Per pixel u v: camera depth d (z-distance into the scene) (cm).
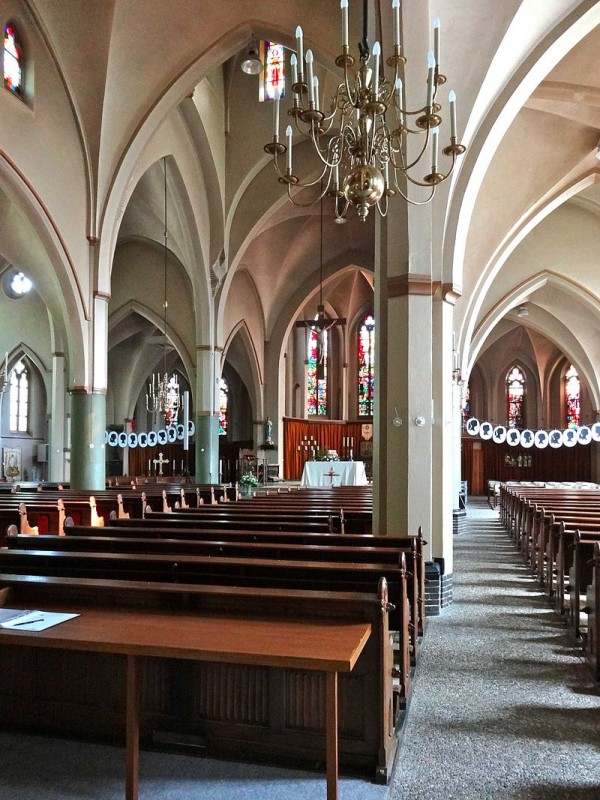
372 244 2616
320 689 382
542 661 601
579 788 365
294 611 378
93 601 407
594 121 1297
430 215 866
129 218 2158
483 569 1095
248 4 1238
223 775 370
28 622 349
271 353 2783
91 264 1452
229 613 379
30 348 2669
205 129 1758
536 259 2098
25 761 385
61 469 2330
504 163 1437
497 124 968
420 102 847
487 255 1584
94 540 615
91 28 1259
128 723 324
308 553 568
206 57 1327
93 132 1376
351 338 3306
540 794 358
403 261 862
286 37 1255
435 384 946
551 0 872
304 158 1908
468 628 720
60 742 409
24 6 1198
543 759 402
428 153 868
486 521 2000
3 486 1772
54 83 1297
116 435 2269
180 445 3528
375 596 374
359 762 378
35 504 1032
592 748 418
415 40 812
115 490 1420
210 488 1501
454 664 592
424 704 493
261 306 2719
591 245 2028
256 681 393
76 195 1394
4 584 414
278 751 388
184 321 2484
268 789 355
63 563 517
